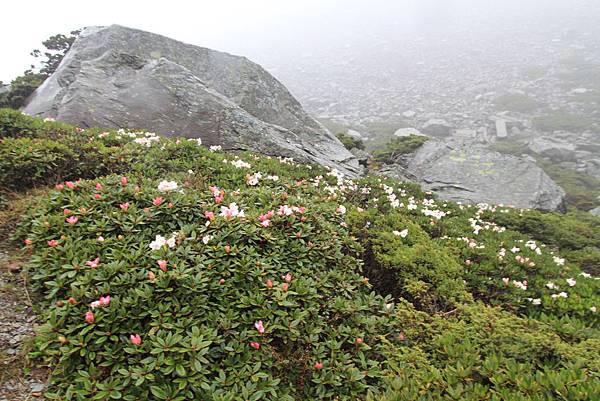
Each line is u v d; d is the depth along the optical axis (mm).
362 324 4531
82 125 10484
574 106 53844
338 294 4895
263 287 4359
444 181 16391
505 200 14641
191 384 3299
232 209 5172
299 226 5484
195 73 15406
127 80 12320
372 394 3553
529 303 6109
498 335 4258
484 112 57500
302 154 12578
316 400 3648
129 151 7664
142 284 3973
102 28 15094
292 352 4027
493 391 3291
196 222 5180
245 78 15891
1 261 4980
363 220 7102
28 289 4570
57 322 3646
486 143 45750
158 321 3686
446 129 52469
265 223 5043
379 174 15648
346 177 12305
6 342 3877
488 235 8719
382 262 6039
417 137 20641
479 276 6461
